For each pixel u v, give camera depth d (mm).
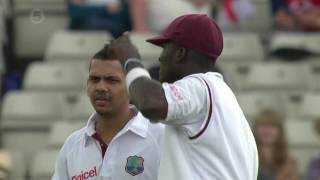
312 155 36656
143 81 17125
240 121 18062
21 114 38844
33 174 35625
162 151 18062
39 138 38562
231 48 41750
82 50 41406
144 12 41062
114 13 42062
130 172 19562
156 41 18203
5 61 43125
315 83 40719
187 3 41062
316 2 43531
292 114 38875
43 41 44031
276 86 40281
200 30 17922
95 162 19703
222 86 17969
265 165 32219
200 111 17516
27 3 44312
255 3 45031
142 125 19656
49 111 38969
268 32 44500
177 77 18094
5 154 32844
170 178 17641
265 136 32438
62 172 20078
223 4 43312
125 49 18000
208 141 17531
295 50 41781
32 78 40344
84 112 38719
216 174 17500
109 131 19734
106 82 19500
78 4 42125
